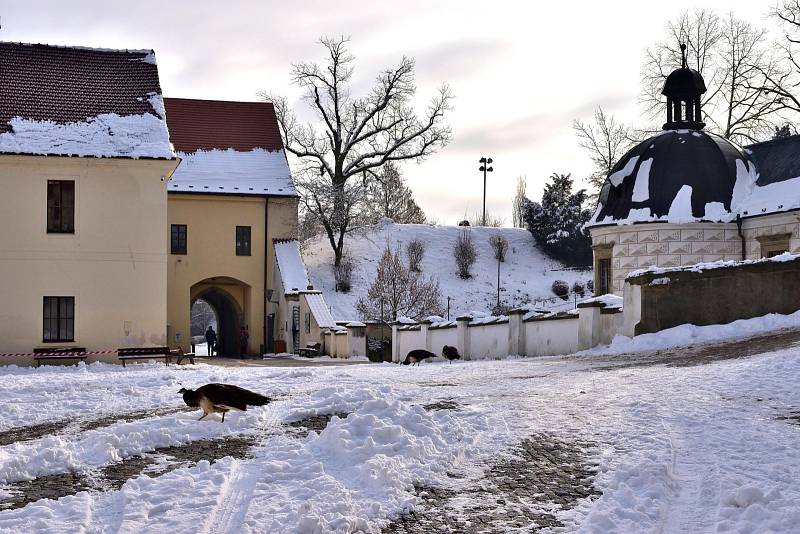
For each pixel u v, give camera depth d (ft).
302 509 25.81
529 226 263.90
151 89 124.88
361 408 39.65
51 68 124.16
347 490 28.22
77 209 110.73
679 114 150.10
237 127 188.34
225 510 26.81
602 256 145.07
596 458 32.27
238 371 75.51
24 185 109.50
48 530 25.09
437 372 69.31
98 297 111.04
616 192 145.79
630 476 29.48
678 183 138.62
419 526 25.44
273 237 173.88
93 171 111.14
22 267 109.29
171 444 36.70
